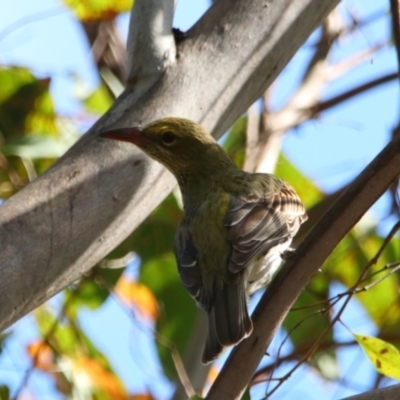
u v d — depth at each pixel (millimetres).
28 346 12953
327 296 13375
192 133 11383
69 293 13242
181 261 10133
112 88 13977
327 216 8555
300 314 13195
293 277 8602
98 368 13211
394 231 9367
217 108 10000
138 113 9789
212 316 9562
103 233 9250
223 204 10422
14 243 8734
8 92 12594
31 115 12633
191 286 9906
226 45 10047
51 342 12953
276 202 10672
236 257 9734
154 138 11125
